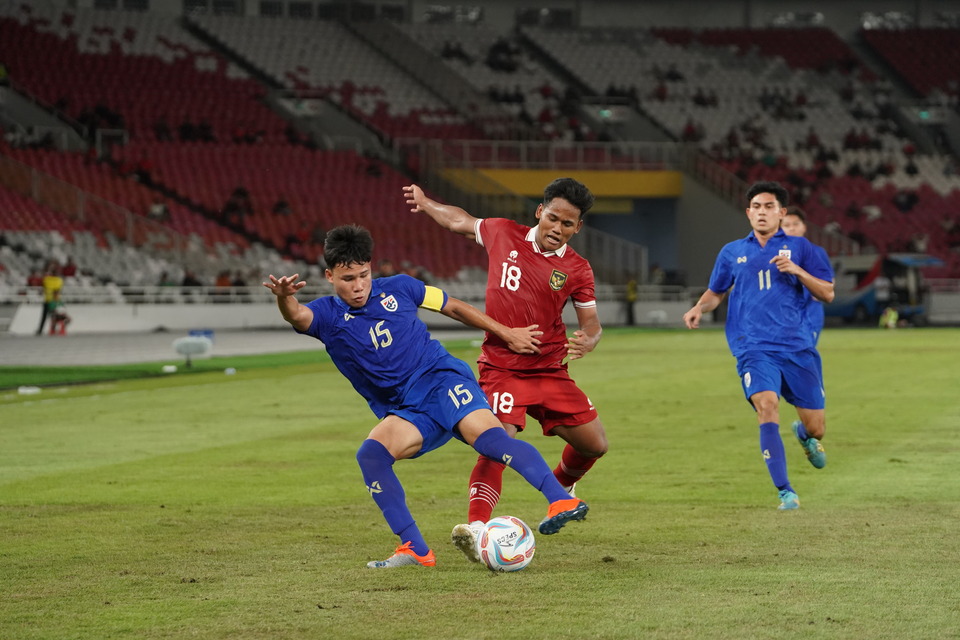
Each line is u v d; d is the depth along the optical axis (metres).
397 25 140.62
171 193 107.38
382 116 127.25
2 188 96.81
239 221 106.56
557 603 13.20
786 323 21.16
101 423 34.47
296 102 123.44
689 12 157.00
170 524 18.66
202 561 15.77
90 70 118.50
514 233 17.55
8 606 13.27
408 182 119.31
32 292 89.88
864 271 114.75
